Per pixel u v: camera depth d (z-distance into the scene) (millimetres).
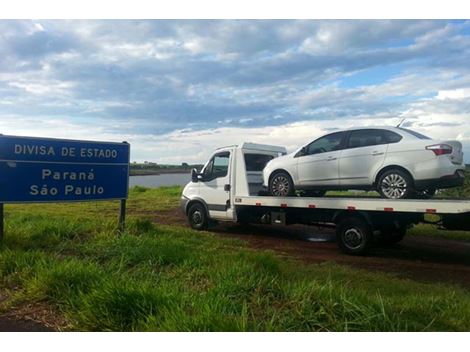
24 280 5809
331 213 9695
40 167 8945
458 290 6160
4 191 8430
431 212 7809
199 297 4789
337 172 9125
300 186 9859
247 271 5613
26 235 8688
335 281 6211
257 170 12016
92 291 4875
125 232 9062
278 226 13609
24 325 4551
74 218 12047
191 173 12836
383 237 9789
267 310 4512
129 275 6082
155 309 4477
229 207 11836
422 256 9078
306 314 4320
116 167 10094
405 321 4191
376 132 8742
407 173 8109
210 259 6988
